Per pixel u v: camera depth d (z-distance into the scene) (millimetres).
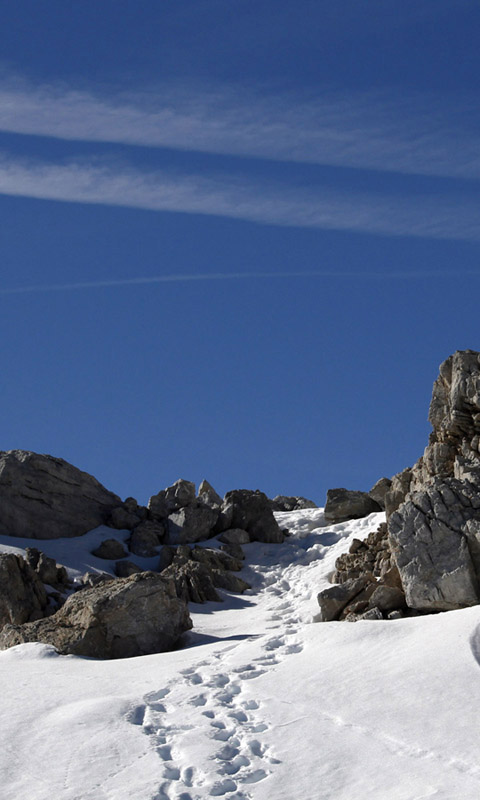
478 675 16062
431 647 17859
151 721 16094
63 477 36094
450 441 26453
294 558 33156
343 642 19500
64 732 15711
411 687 16141
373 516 34625
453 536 22250
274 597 29250
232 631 24391
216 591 29484
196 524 35031
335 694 16469
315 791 13141
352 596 23734
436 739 14109
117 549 33531
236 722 15695
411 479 28984
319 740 14672
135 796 13297
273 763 14086
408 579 22391
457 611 20094
